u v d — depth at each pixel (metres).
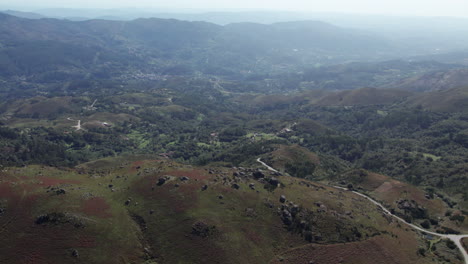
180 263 77.81
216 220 89.44
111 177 115.62
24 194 90.50
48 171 113.31
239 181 109.75
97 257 76.31
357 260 82.69
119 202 98.31
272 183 112.69
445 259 90.62
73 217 84.69
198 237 83.69
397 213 119.56
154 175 110.25
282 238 88.50
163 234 85.50
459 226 110.25
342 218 97.62
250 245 84.44
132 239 83.94
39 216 83.31
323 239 88.56
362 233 92.81
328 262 81.38
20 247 75.25
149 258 79.62
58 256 74.69
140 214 92.81
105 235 82.75
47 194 92.56
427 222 112.75
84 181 109.81
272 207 98.12
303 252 84.00
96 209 91.25
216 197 98.62
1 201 86.12
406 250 90.88
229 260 78.75
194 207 93.44
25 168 110.88
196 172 114.38
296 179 128.38
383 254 86.31
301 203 101.62
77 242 78.62
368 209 112.31
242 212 94.50
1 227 79.50
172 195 98.44
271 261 81.25
